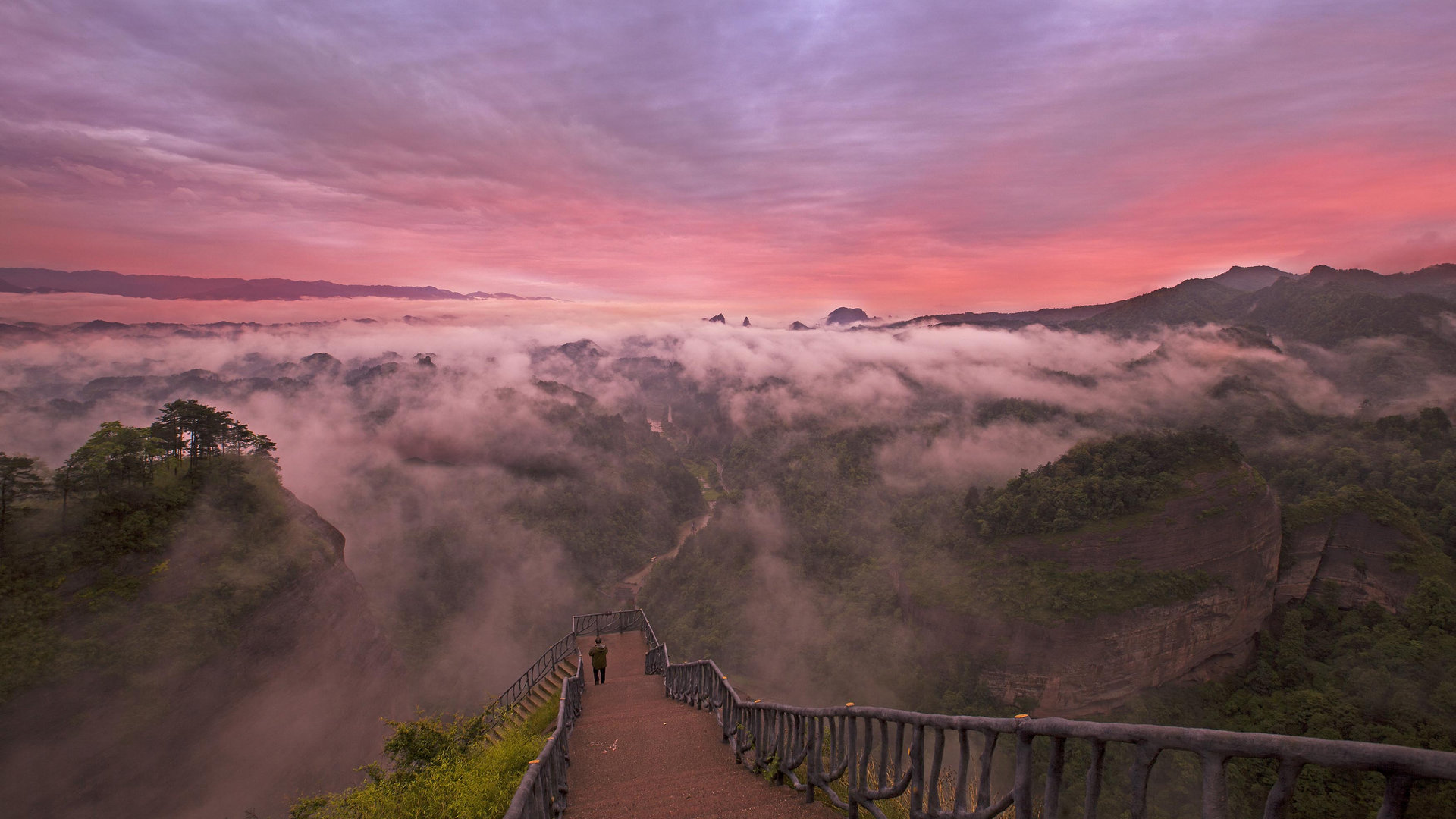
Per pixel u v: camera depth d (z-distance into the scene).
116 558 22.52
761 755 8.02
